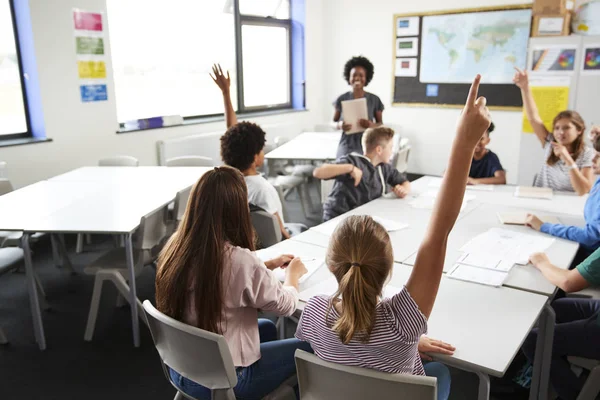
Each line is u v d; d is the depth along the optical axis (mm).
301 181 4770
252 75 6281
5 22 4043
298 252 2182
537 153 4758
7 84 4148
